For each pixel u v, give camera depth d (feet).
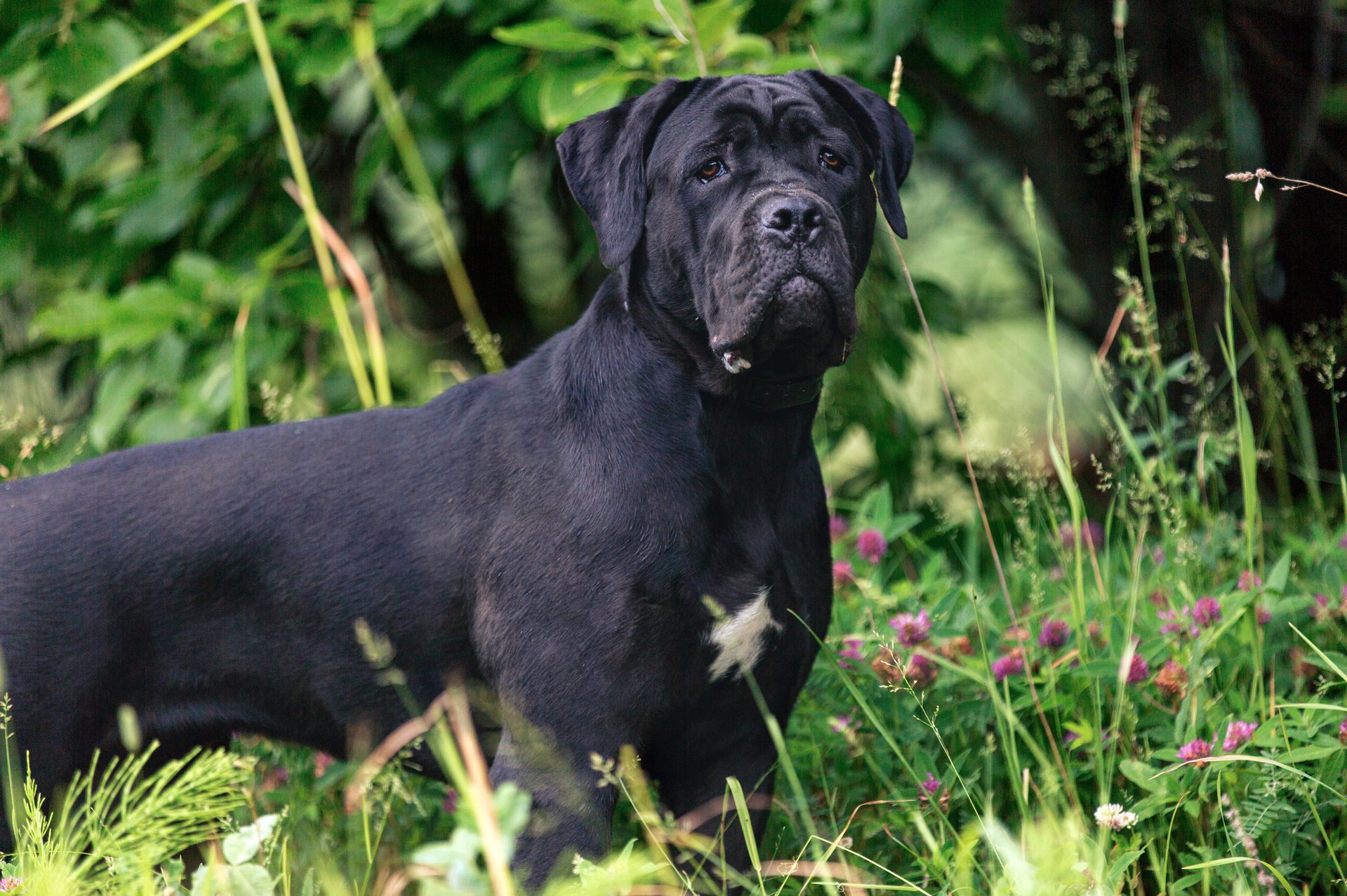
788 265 15.23
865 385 28.37
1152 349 20.83
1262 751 16.60
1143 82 30.66
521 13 24.54
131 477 17.01
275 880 15.03
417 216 32.40
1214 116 29.96
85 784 15.44
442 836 19.02
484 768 16.98
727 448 16.11
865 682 19.03
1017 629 18.61
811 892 16.74
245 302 23.49
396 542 16.61
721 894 16.62
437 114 25.63
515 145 25.11
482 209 32.50
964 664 19.08
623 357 16.30
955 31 23.15
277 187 27.02
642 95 17.15
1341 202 31.01
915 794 17.46
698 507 15.76
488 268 33.73
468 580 16.29
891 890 16.30
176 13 25.02
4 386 30.86
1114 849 15.69
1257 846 16.16
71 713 16.21
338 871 16.72
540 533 15.74
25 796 15.96
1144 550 21.66
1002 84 32.58
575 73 22.74
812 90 17.19
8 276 26.84
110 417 23.99
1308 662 17.93
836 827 17.83
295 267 26.22
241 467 17.04
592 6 21.25
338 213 28.35
